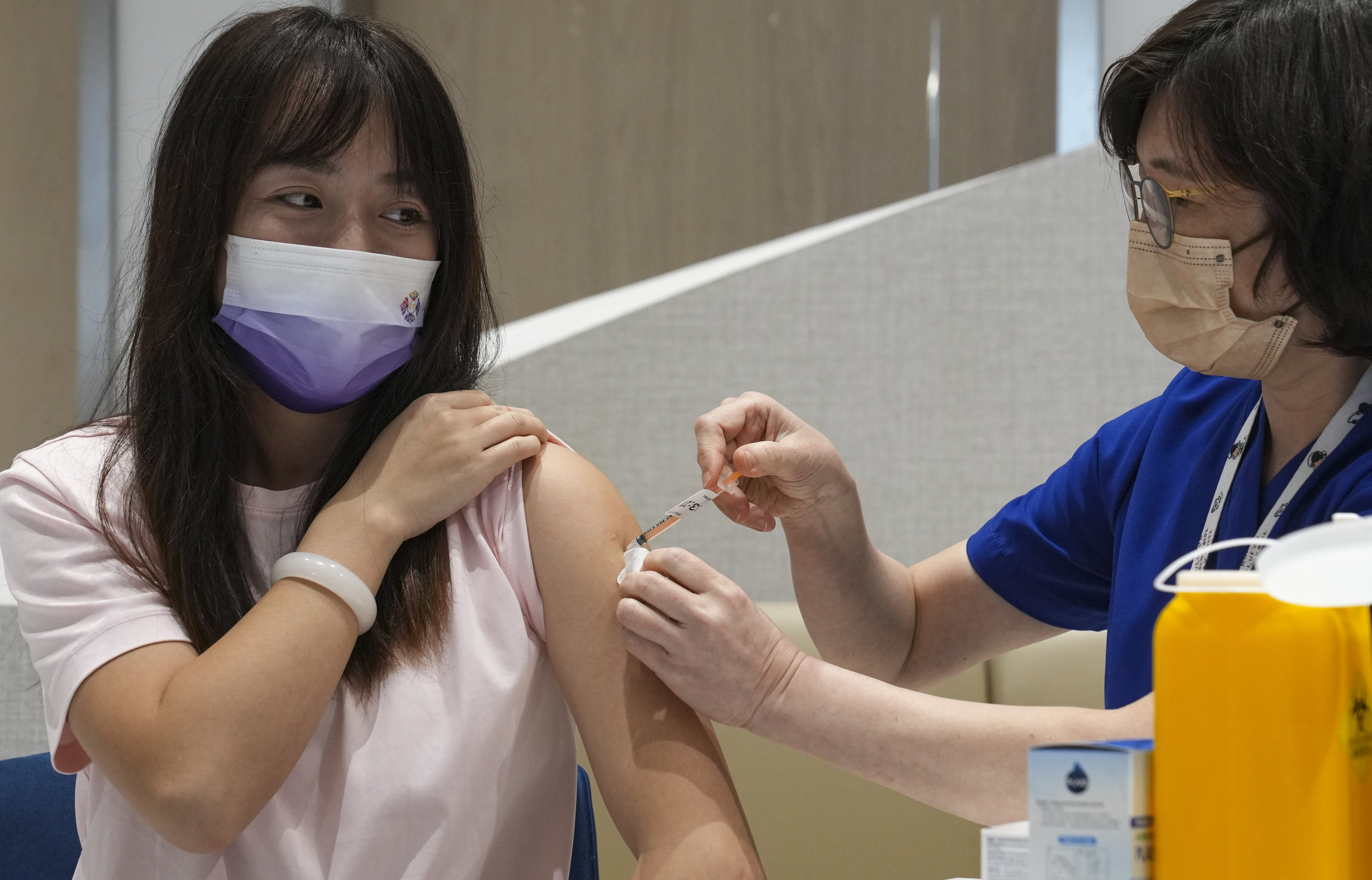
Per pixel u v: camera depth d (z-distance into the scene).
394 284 1.02
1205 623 0.63
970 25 2.61
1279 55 0.90
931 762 0.95
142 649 0.95
